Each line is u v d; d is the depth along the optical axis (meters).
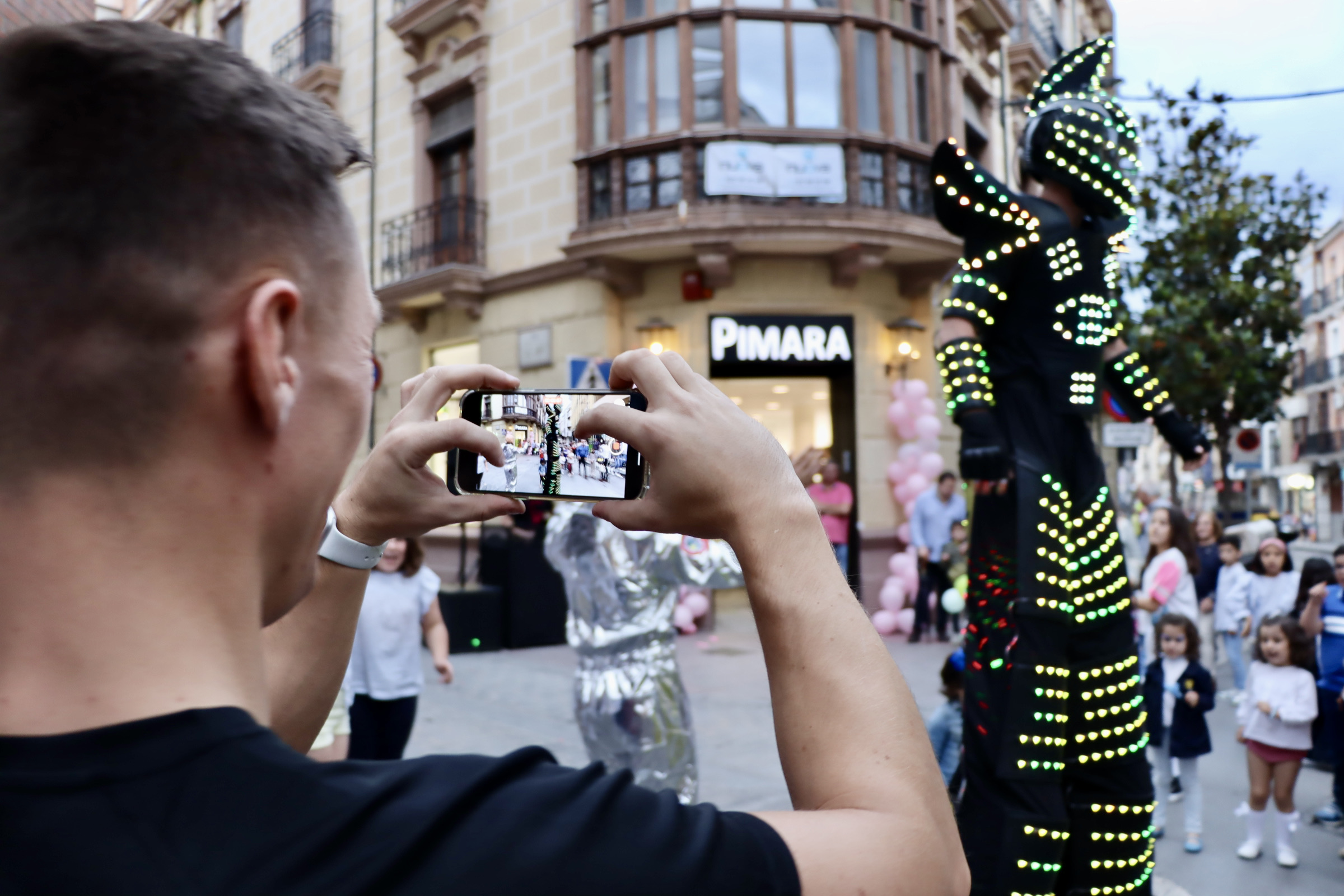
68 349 0.47
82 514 0.47
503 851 0.44
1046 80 3.04
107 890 0.41
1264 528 9.47
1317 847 4.50
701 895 0.45
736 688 7.30
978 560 2.88
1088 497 2.76
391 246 13.41
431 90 12.83
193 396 0.49
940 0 11.55
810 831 0.52
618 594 2.81
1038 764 2.63
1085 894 2.69
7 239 0.47
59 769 0.44
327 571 0.86
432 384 0.97
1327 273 45.50
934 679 7.52
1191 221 15.88
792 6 10.36
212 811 0.43
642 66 10.55
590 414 0.70
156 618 0.48
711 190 9.98
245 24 16.52
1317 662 5.07
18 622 0.47
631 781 0.50
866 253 10.17
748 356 10.29
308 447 0.55
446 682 4.16
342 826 0.44
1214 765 5.78
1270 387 16.62
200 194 0.49
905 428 10.69
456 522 0.90
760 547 0.65
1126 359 3.20
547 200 11.34
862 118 10.65
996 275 2.79
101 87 0.48
